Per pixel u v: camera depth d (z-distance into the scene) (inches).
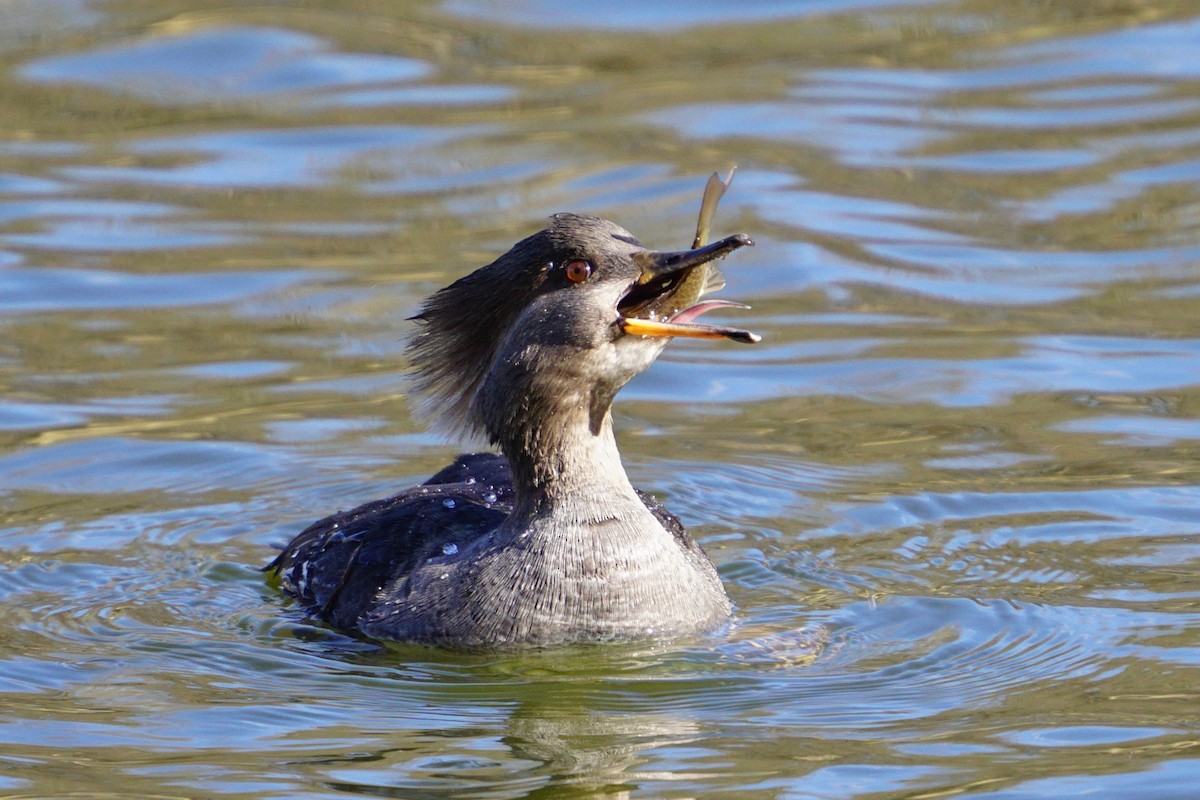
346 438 569.9
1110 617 434.3
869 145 824.9
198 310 669.9
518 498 426.9
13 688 399.2
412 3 1013.8
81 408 586.2
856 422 580.4
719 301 411.2
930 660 413.7
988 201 763.4
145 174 800.9
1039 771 350.3
